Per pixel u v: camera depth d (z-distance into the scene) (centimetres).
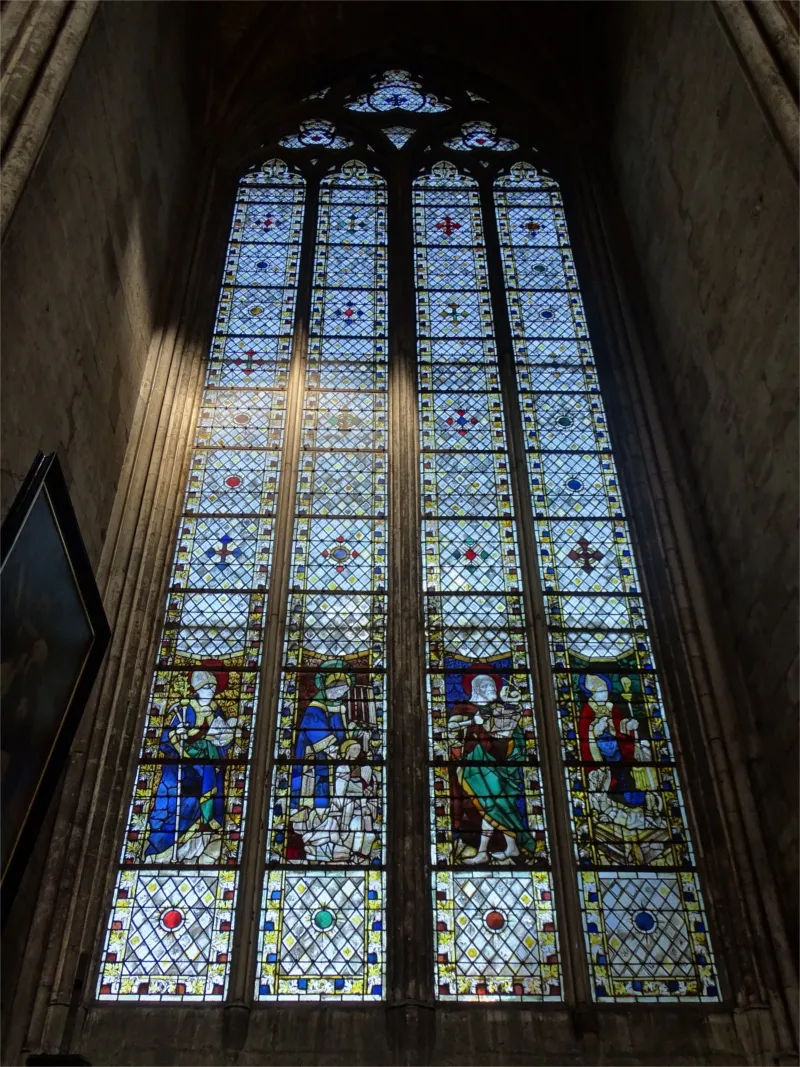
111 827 792
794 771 769
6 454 706
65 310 830
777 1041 693
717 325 954
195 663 912
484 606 959
